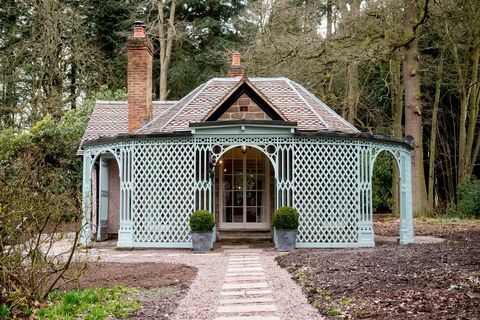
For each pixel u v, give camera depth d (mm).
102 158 17203
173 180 14031
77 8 28891
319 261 10320
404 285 7332
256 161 16219
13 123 25859
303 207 13805
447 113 28859
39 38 26719
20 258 6516
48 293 6828
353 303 6488
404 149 15094
